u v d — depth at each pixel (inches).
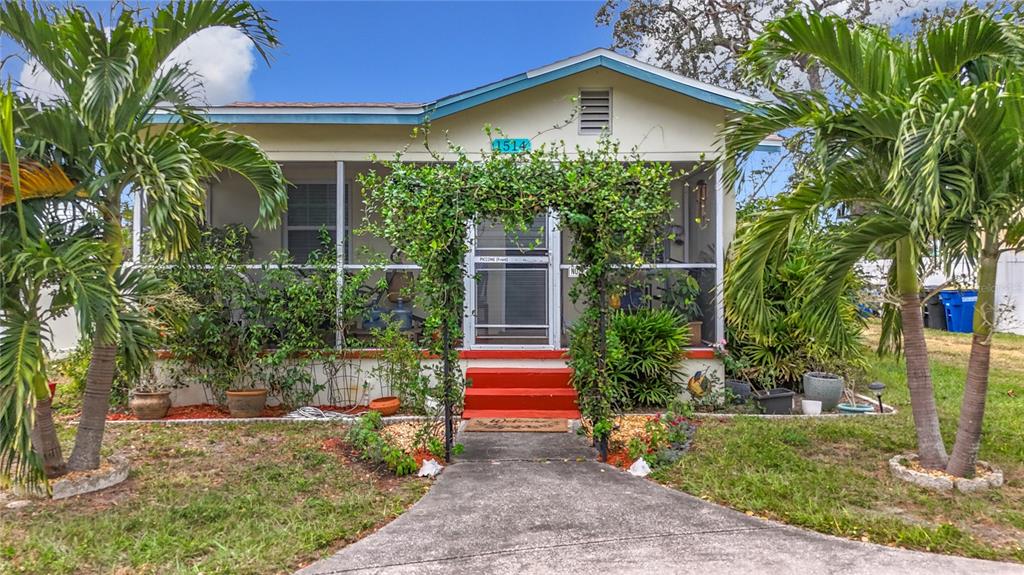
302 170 357.7
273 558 138.9
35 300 167.9
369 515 164.6
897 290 206.5
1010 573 130.6
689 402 269.0
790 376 305.3
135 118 180.1
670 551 142.1
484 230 305.9
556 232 304.5
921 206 150.2
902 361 412.2
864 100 167.6
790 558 138.1
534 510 167.5
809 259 229.6
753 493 176.9
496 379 284.7
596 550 142.9
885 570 132.2
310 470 203.5
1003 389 336.8
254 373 287.9
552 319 304.8
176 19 182.7
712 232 305.9
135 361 193.0
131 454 219.6
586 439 238.2
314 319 287.6
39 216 175.2
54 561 137.5
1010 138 153.9
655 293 309.4
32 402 155.9
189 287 273.9
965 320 636.7
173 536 151.3
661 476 194.5
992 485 180.1
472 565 135.9
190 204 174.7
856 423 257.3
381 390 296.4
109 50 175.5
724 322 296.4
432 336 236.4
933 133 147.7
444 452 215.2
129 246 218.2
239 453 221.5
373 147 306.7
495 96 293.7
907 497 174.6
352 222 358.0
